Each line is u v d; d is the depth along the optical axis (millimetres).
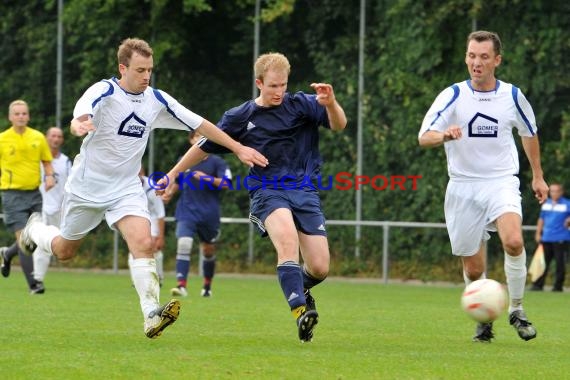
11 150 42938
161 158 68375
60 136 47844
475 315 24234
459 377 19688
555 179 59188
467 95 26469
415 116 62406
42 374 19234
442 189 61406
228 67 69250
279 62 24578
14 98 71938
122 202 24484
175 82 69312
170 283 54906
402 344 25375
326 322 31609
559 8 59281
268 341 25312
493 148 26438
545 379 19703
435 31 61906
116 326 28328
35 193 43438
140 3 69375
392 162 63219
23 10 71688
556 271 55656
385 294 48594
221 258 65812
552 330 30375
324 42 66250
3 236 68812
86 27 69812
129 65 23859
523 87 59656
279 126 24969
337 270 62688
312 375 19500
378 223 61062
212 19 69250
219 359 21344
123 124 24141
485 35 26266
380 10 64062
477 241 26812
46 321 29547
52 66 71062
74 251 26766
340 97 65250
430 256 60969
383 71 63469
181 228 44188
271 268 64562
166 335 26312
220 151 25578
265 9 65312
